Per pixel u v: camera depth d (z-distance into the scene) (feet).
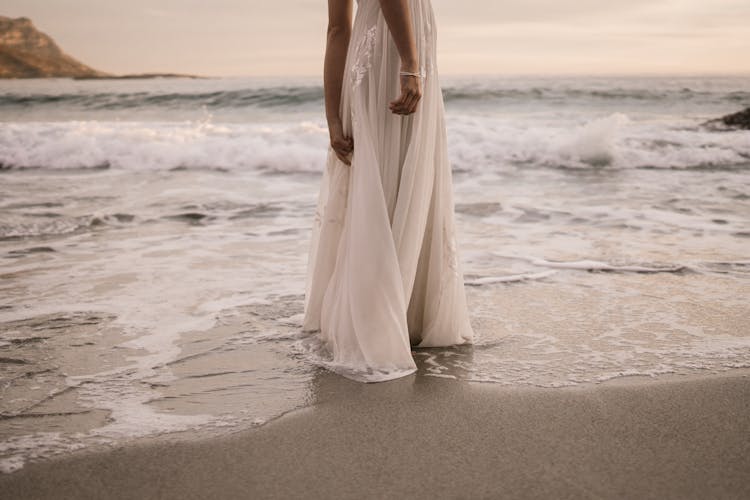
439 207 8.30
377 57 7.68
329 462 5.65
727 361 8.04
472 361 8.16
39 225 17.40
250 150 31.99
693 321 9.69
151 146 32.35
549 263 13.24
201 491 5.20
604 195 22.80
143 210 19.77
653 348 8.55
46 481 5.37
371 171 7.61
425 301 8.64
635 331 9.25
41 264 13.43
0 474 5.48
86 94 71.26
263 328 9.51
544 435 6.12
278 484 5.30
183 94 70.23
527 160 33.30
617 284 11.78
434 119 7.97
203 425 6.43
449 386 7.35
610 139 32.71
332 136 8.23
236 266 13.29
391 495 5.10
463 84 91.09
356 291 7.72
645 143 35.63
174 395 7.19
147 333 9.32
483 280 11.97
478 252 14.37
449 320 8.60
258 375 7.75
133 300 10.93
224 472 5.50
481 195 22.99
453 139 34.50
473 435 6.14
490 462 5.62
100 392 7.29
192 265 13.35
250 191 24.21
